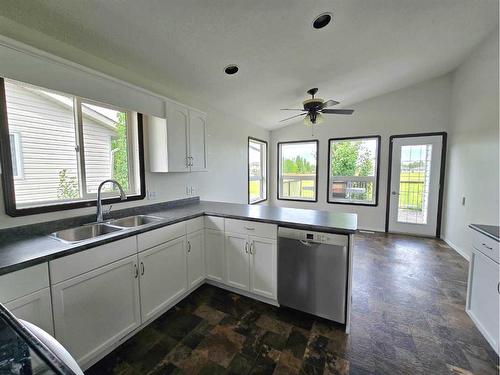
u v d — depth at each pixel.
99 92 1.83
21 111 1.64
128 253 1.69
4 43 1.33
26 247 1.37
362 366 1.51
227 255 2.37
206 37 1.95
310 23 2.00
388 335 1.79
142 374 1.47
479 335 1.77
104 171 2.21
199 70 2.46
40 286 1.23
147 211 2.53
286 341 1.74
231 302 2.25
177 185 2.96
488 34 2.77
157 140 2.46
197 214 2.37
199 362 1.56
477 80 3.05
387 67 3.28
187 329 1.88
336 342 1.73
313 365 1.53
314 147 5.28
